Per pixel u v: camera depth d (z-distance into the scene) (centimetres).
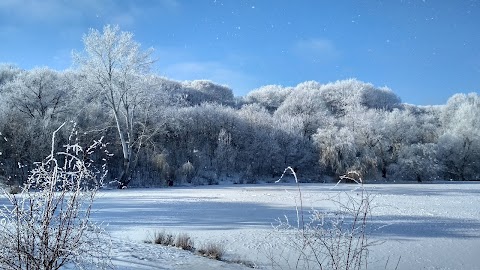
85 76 4297
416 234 1447
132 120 4288
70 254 415
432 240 1355
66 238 407
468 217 1877
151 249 1020
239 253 1132
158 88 4347
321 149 5609
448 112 7269
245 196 2933
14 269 388
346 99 8275
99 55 4081
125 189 3875
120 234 1317
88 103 4928
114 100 4294
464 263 1098
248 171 5516
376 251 1188
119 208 2069
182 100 7238
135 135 4791
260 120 6378
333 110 8575
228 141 5625
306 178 5712
